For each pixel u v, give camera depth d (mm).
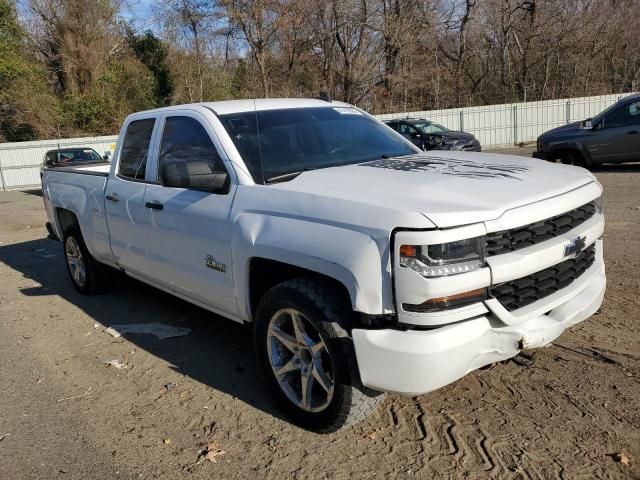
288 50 32906
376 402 3164
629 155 12539
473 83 37344
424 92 35750
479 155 4172
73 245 6363
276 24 30578
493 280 2812
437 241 2691
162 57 36125
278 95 33062
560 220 3186
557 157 13680
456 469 2988
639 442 3094
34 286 7070
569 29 33844
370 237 2859
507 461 3020
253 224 3508
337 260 2967
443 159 3967
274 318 3459
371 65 34219
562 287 3273
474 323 2836
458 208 2809
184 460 3242
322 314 3094
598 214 3631
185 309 5734
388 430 3377
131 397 3994
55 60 34906
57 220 6586
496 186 3158
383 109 33750
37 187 27125
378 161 3988
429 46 35531
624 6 33844
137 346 4875
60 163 16672
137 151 5008
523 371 3902
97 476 3148
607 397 3518
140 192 4723
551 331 3123
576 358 4023
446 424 3385
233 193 3750
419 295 2717
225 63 35875
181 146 4402
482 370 3949
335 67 34469
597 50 34312
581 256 3432
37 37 35031
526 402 3539
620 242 6859
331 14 32500
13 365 4656
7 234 11547
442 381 2807
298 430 3447
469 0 35156
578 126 13266
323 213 3119
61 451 3398
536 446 3119
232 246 3662
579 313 3275
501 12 34969
